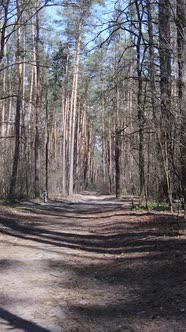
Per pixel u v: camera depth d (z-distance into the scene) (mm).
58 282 8414
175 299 6711
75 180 59719
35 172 31250
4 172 29641
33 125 37969
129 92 20453
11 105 45750
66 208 25562
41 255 10883
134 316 6285
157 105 13602
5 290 7762
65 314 6535
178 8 12922
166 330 5609
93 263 10008
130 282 8133
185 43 13008
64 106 51844
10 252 11078
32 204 25766
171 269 8383
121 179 44500
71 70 51344
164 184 18609
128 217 17344
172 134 13109
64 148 47938
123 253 10703
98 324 6090
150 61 15391
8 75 42000
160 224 14219
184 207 13891
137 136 20219
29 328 5930
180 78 12961
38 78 32844
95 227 16109
